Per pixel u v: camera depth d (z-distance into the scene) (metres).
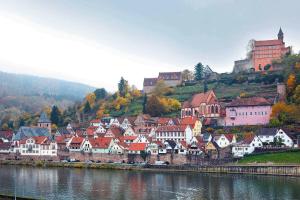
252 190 163.00
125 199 150.25
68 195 157.25
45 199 148.75
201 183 180.88
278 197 149.88
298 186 170.62
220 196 152.75
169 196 153.88
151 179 194.00
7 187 174.00
